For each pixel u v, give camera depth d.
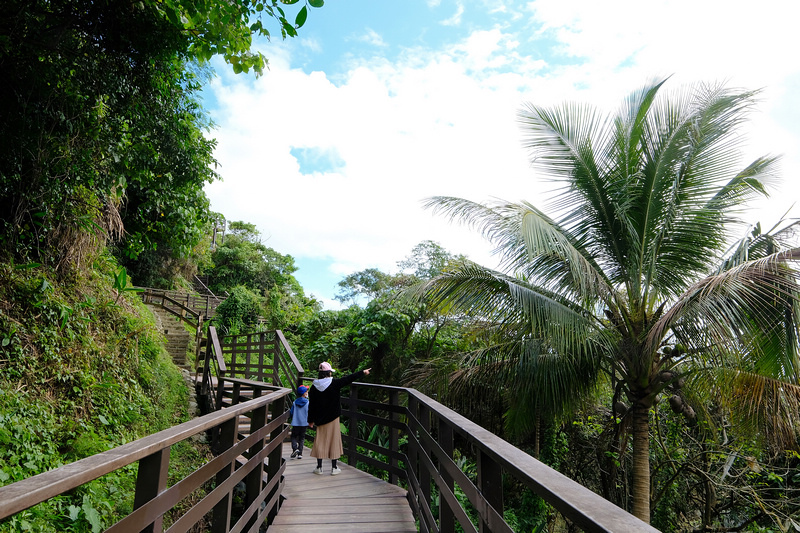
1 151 5.15
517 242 6.17
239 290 21.66
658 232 6.46
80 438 4.96
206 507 2.35
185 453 6.94
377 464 5.65
